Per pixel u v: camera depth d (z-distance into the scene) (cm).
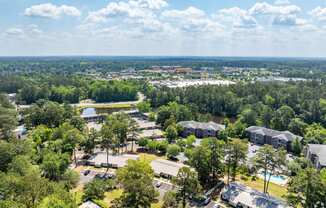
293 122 12694
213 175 8250
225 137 12075
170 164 8956
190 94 17938
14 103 19788
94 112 17462
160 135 12475
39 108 13850
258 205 6675
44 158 8000
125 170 6775
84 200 6856
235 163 8362
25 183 5272
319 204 5697
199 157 7994
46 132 11106
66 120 13125
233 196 7138
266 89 18250
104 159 9575
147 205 5834
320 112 13900
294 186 6050
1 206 4700
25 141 9244
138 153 10656
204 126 12706
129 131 11344
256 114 14050
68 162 8412
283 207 6500
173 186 7819
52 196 5025
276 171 8531
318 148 9412
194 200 7175
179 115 14150
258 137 12125
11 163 6956
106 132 9756
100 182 7388
